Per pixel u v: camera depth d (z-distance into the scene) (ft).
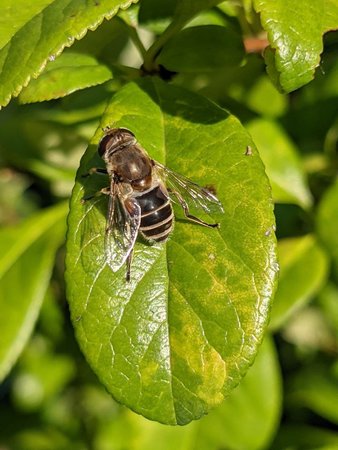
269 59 0.24
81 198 0.26
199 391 0.25
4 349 0.35
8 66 0.25
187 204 0.26
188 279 0.25
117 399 0.25
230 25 0.30
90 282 0.25
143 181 0.27
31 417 0.46
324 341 0.43
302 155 0.39
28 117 0.40
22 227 0.37
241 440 0.39
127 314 0.25
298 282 0.35
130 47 0.38
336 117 0.38
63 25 0.24
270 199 0.25
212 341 0.25
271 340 0.38
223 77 0.36
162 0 0.30
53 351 0.45
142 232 0.26
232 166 0.26
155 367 0.25
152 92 0.28
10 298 0.36
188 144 0.27
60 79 0.28
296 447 0.42
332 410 0.41
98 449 0.43
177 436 0.40
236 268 0.25
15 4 0.25
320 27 0.24
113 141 0.27
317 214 0.36
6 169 0.43
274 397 0.38
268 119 0.37
